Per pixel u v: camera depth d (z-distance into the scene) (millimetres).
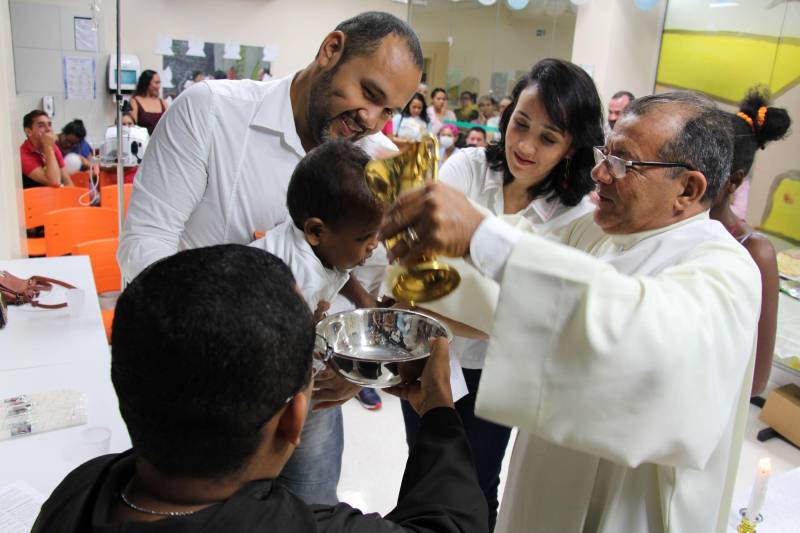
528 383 826
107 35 5062
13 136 3084
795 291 3203
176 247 1379
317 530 629
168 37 6199
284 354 570
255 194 1381
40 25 4809
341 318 1127
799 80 3496
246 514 582
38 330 1936
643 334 772
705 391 804
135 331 544
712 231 982
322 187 1134
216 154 1351
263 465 628
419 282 923
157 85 5336
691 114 940
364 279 1503
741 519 1614
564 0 4414
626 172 962
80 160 4777
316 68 1293
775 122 1582
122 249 1348
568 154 1577
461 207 801
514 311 813
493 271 827
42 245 3797
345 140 1213
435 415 852
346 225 1146
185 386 534
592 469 1067
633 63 4402
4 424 1405
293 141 1358
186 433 554
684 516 974
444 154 4730
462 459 792
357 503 2406
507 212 1734
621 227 1041
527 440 1201
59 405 1494
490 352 833
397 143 1491
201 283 552
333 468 1548
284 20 6762
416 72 1261
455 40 4973
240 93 1368
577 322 790
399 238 871
